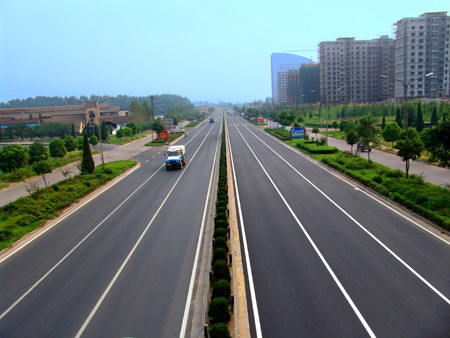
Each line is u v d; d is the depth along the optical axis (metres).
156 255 15.10
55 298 11.98
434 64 96.44
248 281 12.44
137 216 20.78
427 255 13.87
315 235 16.44
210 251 14.99
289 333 9.53
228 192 25.28
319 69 131.00
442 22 95.31
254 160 39.28
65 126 91.81
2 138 84.94
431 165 32.03
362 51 125.31
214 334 8.84
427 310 10.27
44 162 26.78
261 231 17.27
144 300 11.59
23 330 10.26
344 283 11.99
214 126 98.62
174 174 33.38
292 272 12.94
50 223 20.50
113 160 44.81
